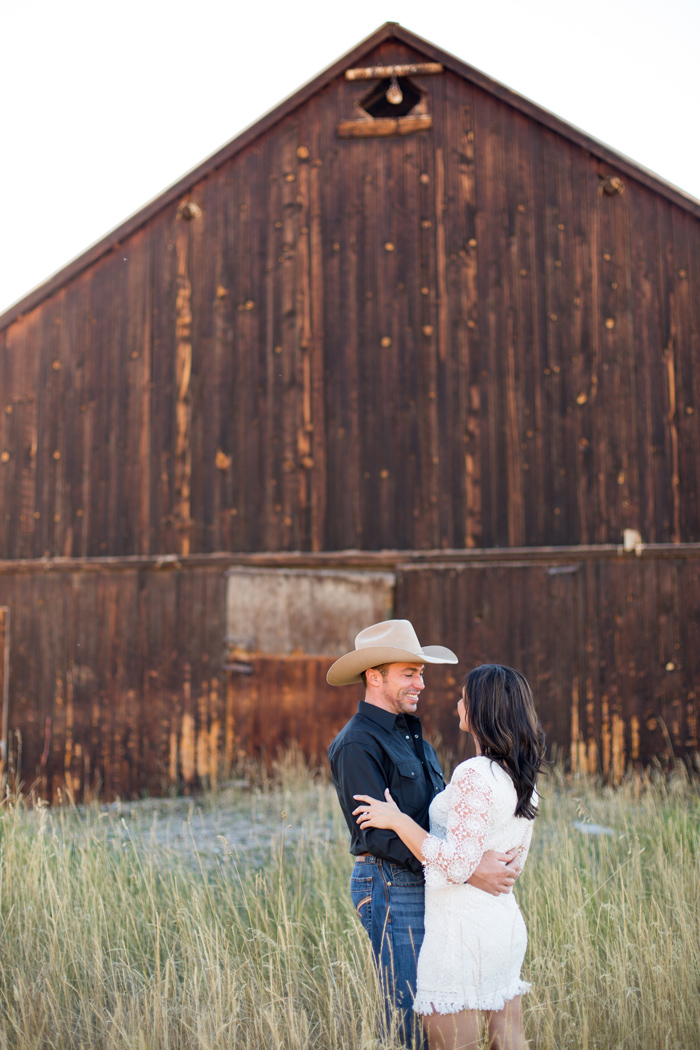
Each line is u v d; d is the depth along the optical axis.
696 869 4.29
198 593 9.16
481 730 2.66
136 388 9.62
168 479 9.41
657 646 8.55
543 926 3.85
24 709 9.33
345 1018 3.10
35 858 4.21
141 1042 3.00
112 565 9.37
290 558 9.02
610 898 4.10
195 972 3.29
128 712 9.11
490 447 8.95
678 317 9.01
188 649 9.09
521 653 8.63
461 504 8.91
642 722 8.45
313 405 9.23
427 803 2.87
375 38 9.51
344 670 3.02
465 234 9.24
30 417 9.84
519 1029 2.61
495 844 2.58
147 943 3.90
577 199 9.20
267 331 9.42
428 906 2.62
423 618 8.78
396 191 9.39
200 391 9.48
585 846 4.90
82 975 3.63
